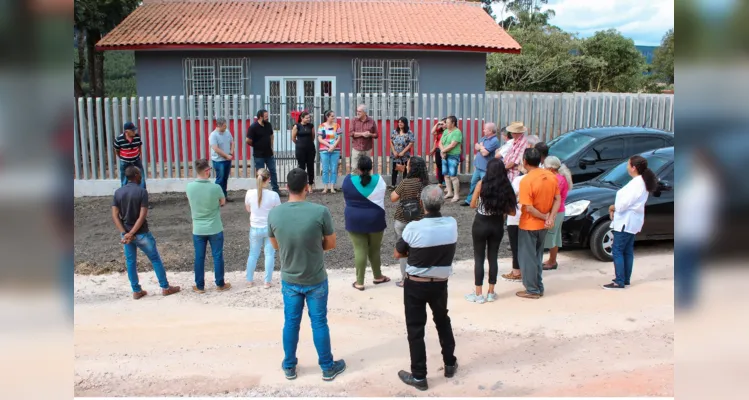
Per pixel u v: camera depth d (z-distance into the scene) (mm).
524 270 6648
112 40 16312
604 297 6672
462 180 13531
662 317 6059
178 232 9789
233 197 12359
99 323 6117
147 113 13078
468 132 13711
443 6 20297
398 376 4922
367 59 17250
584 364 5082
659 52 37562
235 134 13086
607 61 32688
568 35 32750
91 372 5027
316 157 13266
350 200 6863
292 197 4965
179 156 13266
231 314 6383
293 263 4812
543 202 6461
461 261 8164
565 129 13891
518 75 30312
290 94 17297
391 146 12266
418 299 4734
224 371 5070
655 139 10688
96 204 12086
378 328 5980
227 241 9188
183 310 6492
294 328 4902
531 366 5078
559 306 6430
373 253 7102
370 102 15102
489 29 18344
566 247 8914
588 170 10289
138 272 7855
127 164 10570
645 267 7801
